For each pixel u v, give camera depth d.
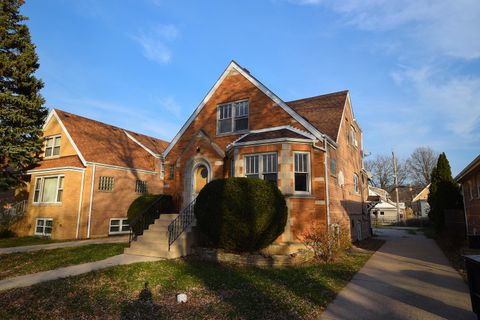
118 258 11.65
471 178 16.92
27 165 22.33
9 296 7.23
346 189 17.91
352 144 21.06
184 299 6.86
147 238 12.88
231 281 8.41
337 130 16.31
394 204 56.66
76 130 22.75
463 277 9.48
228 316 6.00
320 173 13.74
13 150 20.08
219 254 11.39
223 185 11.11
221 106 17.59
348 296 7.38
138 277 8.72
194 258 11.77
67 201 19.64
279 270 9.91
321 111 18.66
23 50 20.81
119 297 7.13
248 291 7.57
